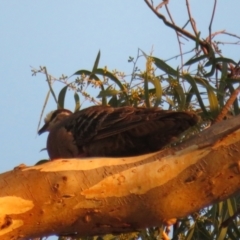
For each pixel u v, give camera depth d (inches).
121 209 303.7
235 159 298.4
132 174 302.5
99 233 315.0
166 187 301.1
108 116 392.8
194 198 302.8
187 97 435.8
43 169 304.3
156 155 307.4
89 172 303.7
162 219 308.0
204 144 303.0
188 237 424.2
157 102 404.2
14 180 301.3
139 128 373.7
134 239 422.9
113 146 393.7
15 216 297.4
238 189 302.2
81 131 404.2
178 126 362.6
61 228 307.1
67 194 300.5
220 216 415.2
